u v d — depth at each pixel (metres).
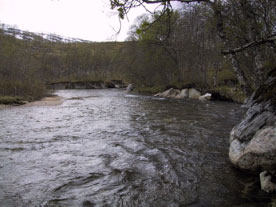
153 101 24.45
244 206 3.54
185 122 11.62
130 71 43.22
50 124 11.52
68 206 3.78
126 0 2.61
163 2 2.86
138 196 4.11
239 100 21.42
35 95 29.27
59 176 5.05
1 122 12.13
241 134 5.27
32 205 3.82
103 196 4.13
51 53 114.38
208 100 25.08
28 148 7.28
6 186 4.54
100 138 8.55
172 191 4.27
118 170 5.39
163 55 34.44
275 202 3.37
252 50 6.18
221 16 5.64
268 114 4.71
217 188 4.31
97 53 92.81
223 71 32.44
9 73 36.31
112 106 20.06
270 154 4.25
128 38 40.44
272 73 5.42
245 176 4.76
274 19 4.81
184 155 6.41
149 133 9.27
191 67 34.53
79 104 22.28
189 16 25.62
